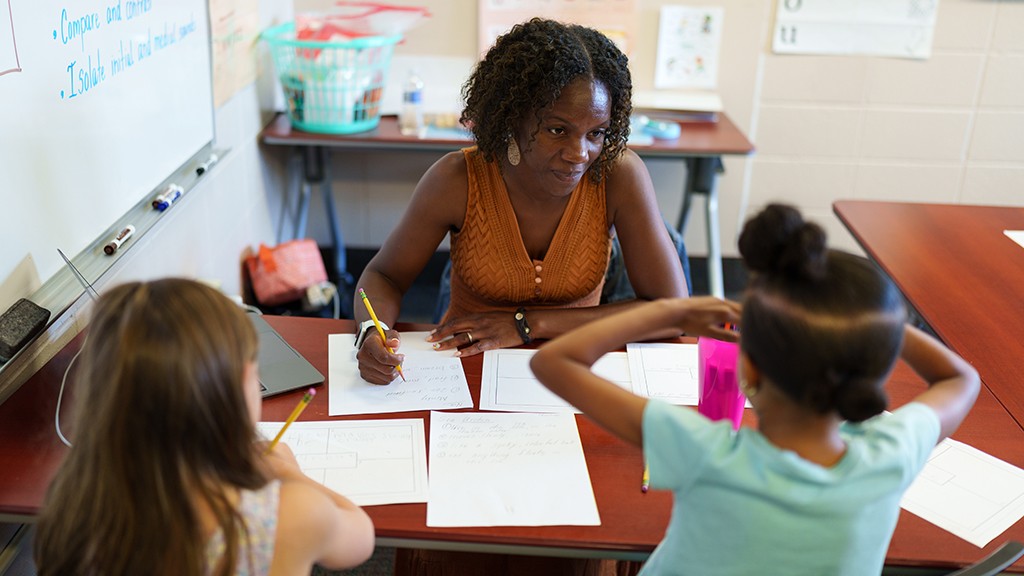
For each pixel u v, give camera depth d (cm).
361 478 121
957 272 194
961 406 104
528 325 160
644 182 168
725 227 358
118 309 87
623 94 155
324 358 153
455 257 176
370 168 350
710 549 94
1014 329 169
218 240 247
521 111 151
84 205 154
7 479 116
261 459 97
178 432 86
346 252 363
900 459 92
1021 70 327
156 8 185
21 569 137
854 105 336
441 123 304
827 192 351
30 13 133
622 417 98
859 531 91
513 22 324
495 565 144
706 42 327
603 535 113
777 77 333
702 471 91
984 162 343
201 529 88
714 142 294
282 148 325
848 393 85
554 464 126
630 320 103
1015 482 125
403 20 298
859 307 85
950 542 113
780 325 87
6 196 129
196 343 85
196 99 214
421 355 154
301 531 95
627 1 322
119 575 88
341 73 283
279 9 313
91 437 86
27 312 128
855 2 321
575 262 170
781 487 88
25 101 133
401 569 148
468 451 128
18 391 133
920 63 329
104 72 159
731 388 128
